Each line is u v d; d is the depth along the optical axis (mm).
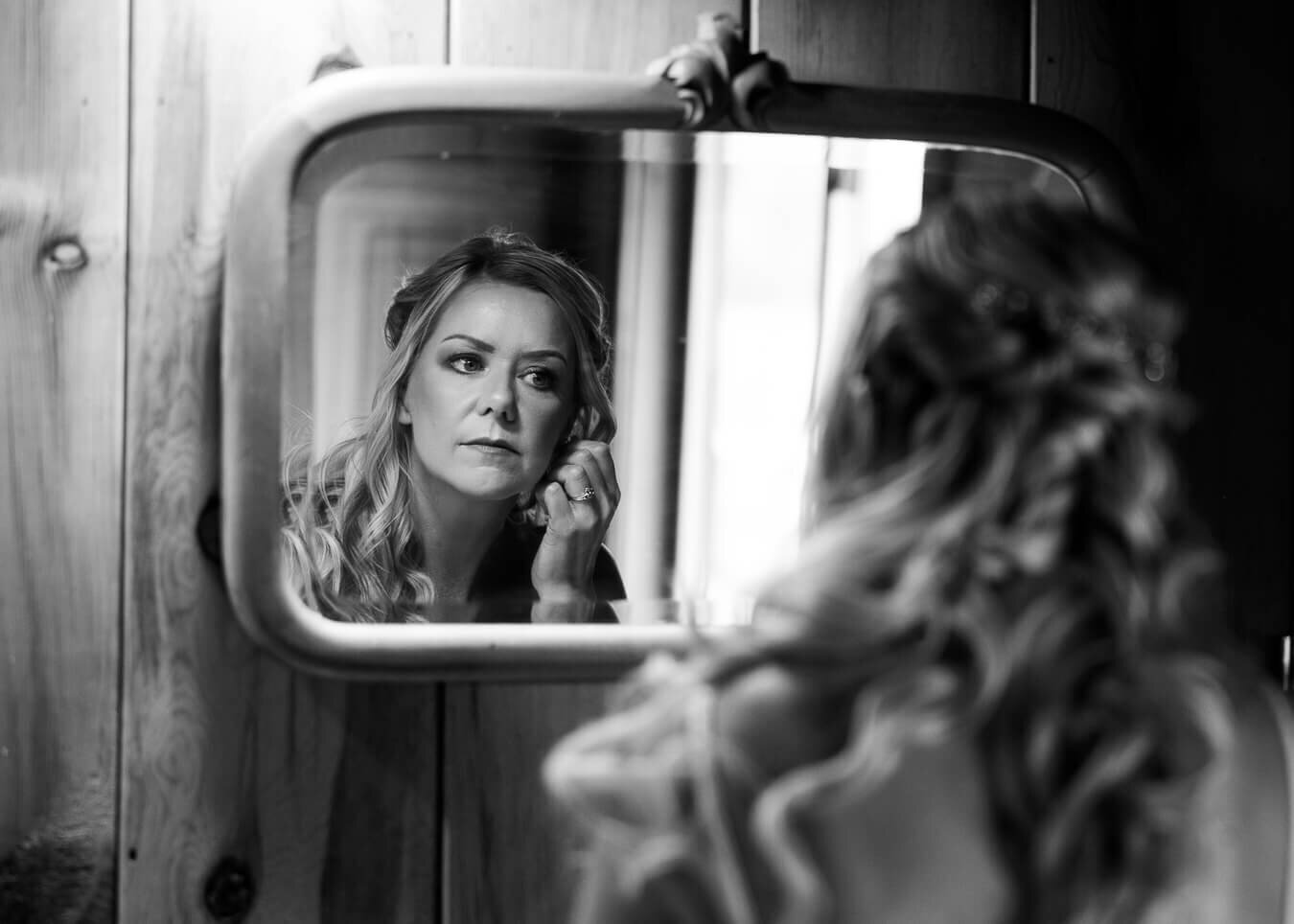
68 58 1016
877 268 664
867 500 633
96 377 1022
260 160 986
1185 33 1149
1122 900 599
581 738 646
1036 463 600
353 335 1029
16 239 1013
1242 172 1154
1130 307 625
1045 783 583
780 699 605
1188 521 632
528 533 1066
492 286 1049
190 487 1031
